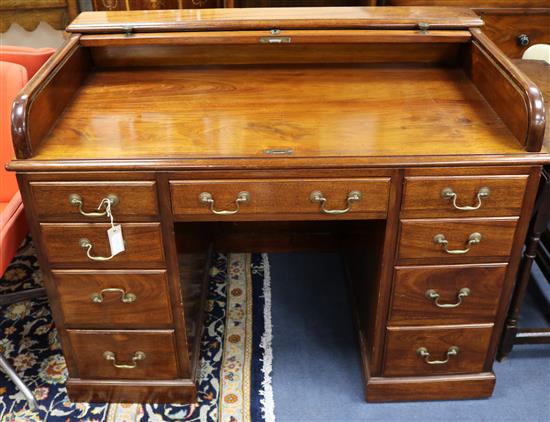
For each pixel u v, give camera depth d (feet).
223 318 7.45
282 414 6.30
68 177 5.07
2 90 6.39
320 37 6.03
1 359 6.48
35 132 5.09
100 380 6.34
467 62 6.27
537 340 6.68
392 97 5.91
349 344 7.14
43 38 9.25
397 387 6.33
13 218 6.02
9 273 8.11
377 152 5.07
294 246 8.47
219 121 5.52
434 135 5.31
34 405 6.34
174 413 6.31
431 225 5.37
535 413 6.31
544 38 8.70
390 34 6.07
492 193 5.21
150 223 5.33
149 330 5.98
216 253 8.47
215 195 5.18
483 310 5.92
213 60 6.47
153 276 5.64
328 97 5.91
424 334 6.04
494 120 5.53
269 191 5.16
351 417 6.28
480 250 5.55
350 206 5.25
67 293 5.73
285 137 5.28
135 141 5.24
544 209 5.86
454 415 6.29
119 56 6.40
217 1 8.37
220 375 6.72
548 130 5.61
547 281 7.63
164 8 8.36
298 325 7.39
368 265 6.30
